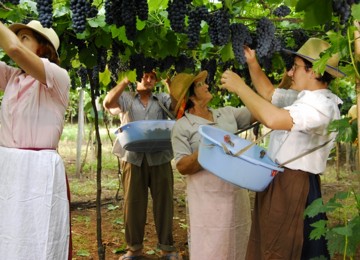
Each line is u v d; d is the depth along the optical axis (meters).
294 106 2.48
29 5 3.18
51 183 2.72
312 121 2.43
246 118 3.62
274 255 2.58
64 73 2.75
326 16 1.95
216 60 4.37
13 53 2.43
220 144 2.52
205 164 2.63
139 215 4.60
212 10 3.33
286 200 2.57
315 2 1.91
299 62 2.67
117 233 5.60
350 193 2.03
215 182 3.22
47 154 2.74
